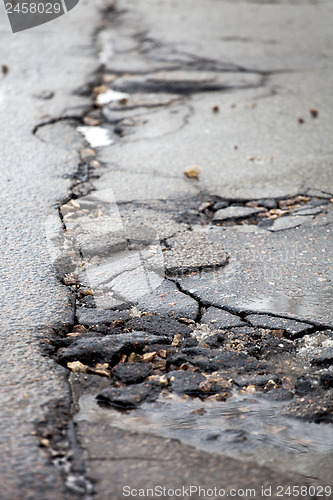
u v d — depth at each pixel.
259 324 2.82
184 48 7.09
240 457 2.10
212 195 4.07
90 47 7.15
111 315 2.87
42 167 4.38
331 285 3.13
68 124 5.16
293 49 7.20
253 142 4.91
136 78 6.18
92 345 2.61
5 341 2.61
